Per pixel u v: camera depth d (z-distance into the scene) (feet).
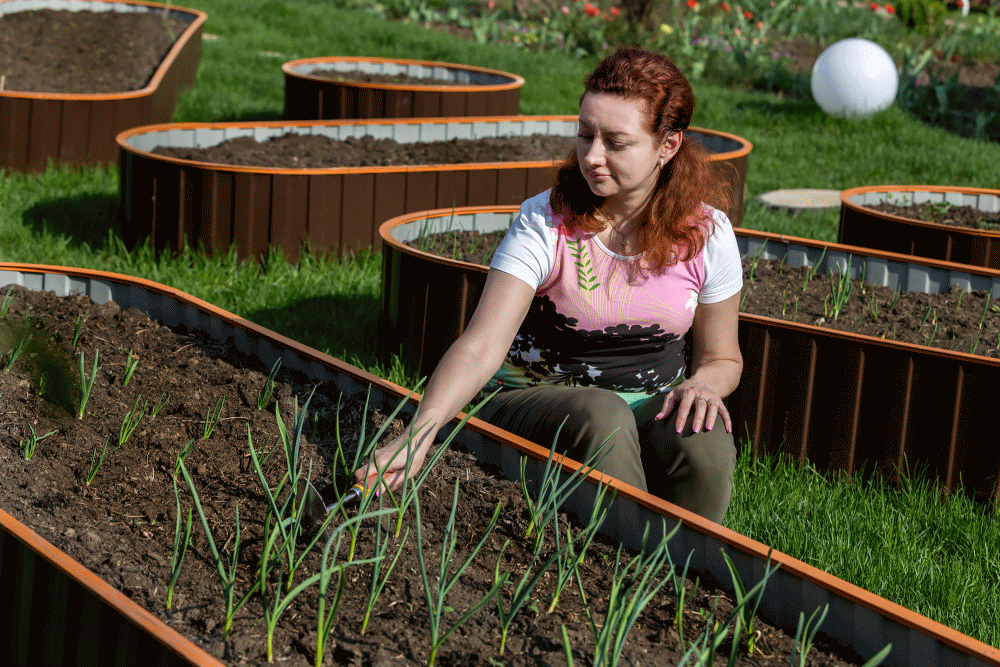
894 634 6.56
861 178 30.45
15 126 24.06
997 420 11.69
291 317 16.44
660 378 9.34
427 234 17.35
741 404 12.96
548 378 9.36
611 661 6.24
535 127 27.20
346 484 8.04
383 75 35.04
